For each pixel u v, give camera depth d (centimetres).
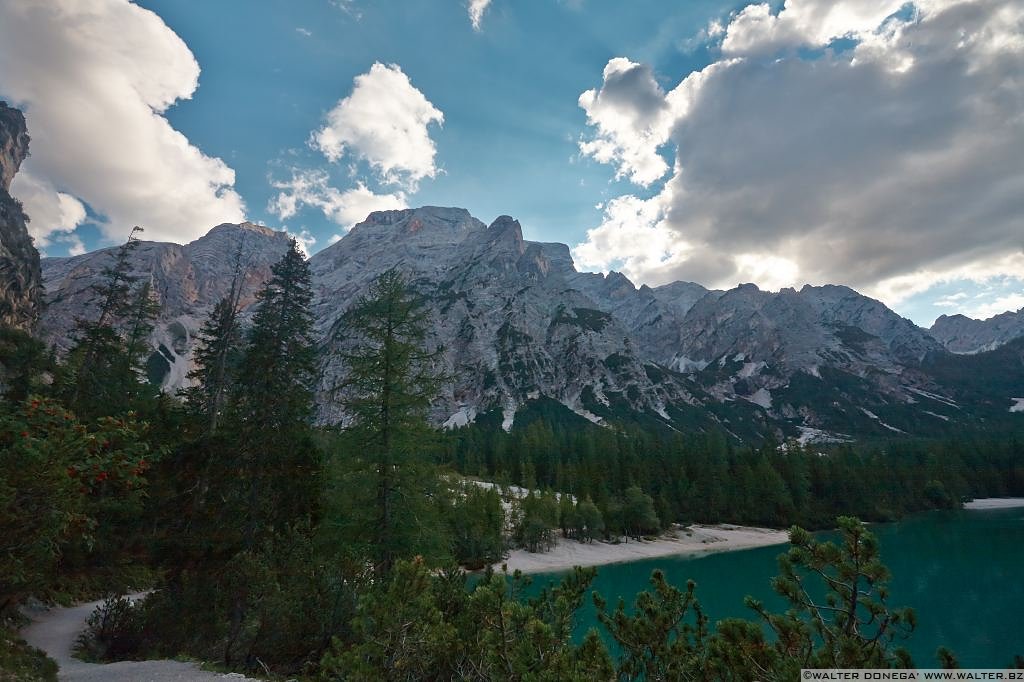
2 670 998
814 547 599
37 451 839
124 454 1000
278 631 1280
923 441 17025
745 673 577
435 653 793
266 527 1919
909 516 11119
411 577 786
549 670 613
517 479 11681
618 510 8956
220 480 2091
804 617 602
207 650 1383
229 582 1434
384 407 2016
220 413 3075
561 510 8300
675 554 7569
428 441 2078
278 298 3403
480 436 14425
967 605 3709
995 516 10444
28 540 902
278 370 2700
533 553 7050
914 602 3825
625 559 7081
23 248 8381
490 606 703
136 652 1471
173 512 2117
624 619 800
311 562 1444
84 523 1010
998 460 14250
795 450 12288
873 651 545
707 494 10788
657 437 14162
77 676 1138
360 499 1931
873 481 11506
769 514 10375
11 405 909
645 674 747
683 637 745
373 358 2084
